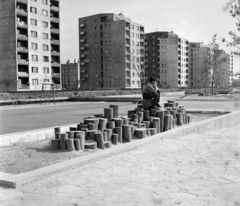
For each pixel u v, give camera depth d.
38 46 69.88
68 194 4.65
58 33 75.50
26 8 67.75
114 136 8.60
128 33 100.06
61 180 5.27
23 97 36.34
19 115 18.83
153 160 6.61
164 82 128.38
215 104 27.59
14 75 65.06
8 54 65.94
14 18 64.75
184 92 59.88
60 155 7.16
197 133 11.16
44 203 4.34
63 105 29.69
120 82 99.00
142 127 10.26
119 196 4.55
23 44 67.75
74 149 7.66
